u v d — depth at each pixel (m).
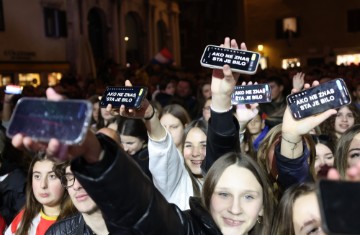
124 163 1.26
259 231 2.01
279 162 2.08
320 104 1.95
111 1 19.56
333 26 27.97
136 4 21.84
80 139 1.02
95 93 8.62
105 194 1.25
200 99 7.75
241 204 1.86
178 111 4.07
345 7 27.52
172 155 2.66
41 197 2.80
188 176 3.00
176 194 2.84
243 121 3.11
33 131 1.06
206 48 2.05
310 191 1.88
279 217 1.93
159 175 2.70
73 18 16.72
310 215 1.81
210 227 1.80
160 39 24.94
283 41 29.55
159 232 1.40
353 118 4.07
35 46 14.98
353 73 9.60
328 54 26.95
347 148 2.67
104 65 15.78
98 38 19.28
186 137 3.38
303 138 2.39
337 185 0.92
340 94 1.92
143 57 22.61
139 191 1.31
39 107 1.09
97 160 1.23
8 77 13.78
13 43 14.05
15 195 3.56
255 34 30.64
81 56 15.84
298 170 2.06
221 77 2.09
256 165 1.93
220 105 2.11
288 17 29.30
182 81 8.27
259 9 30.31
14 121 1.09
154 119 2.53
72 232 2.32
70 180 2.22
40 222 2.87
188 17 29.72
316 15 28.48
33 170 2.84
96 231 2.23
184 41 29.47
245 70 1.96
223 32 31.36
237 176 1.87
